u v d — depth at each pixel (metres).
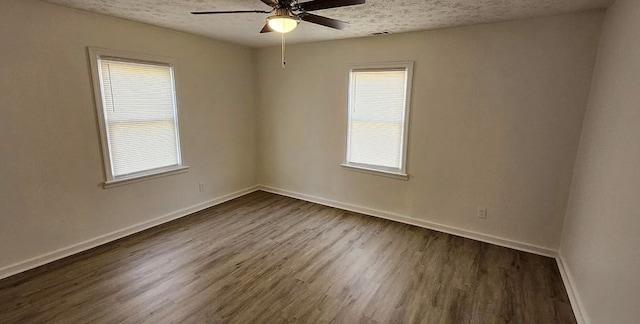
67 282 2.56
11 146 2.56
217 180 4.57
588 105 2.73
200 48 4.02
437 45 3.40
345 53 4.05
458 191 3.55
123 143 3.36
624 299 1.63
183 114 3.93
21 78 2.56
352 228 3.80
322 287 2.57
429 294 2.49
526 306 2.36
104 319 2.14
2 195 2.55
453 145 3.49
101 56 3.04
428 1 2.47
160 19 3.18
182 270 2.79
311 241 3.43
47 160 2.78
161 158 3.78
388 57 3.73
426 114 3.60
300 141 4.73
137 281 2.60
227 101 4.55
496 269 2.87
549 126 2.97
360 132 4.15
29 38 2.57
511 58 3.04
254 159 5.23
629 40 1.98
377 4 2.55
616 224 1.84
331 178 4.54
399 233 3.66
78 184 3.02
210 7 2.77
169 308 2.27
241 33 3.82
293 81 4.60
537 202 3.13
